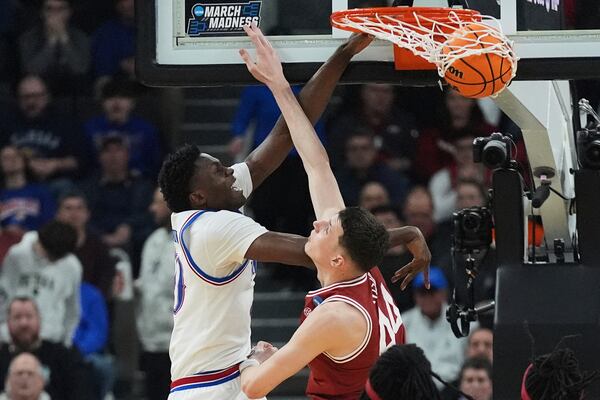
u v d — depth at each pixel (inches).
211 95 633.0
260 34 257.8
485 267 485.1
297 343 235.0
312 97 255.8
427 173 550.6
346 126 553.0
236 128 548.1
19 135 588.4
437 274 486.0
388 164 552.1
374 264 238.8
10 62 618.5
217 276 253.0
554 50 253.0
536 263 258.8
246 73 259.8
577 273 255.3
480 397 437.4
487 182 543.2
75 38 619.5
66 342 503.8
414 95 557.9
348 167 545.6
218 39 260.5
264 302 561.6
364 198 520.4
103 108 600.7
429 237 522.6
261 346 258.5
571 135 287.0
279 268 566.9
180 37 261.0
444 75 239.0
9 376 474.0
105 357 509.0
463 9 246.4
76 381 492.7
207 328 257.0
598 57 252.1
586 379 211.9
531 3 253.6
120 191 565.6
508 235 259.0
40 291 504.1
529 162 275.3
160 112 604.7
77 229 526.6
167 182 257.0
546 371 213.3
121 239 555.2
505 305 253.9
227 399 256.8
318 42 260.2
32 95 592.1
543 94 262.5
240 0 260.1
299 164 538.9
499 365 251.3
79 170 585.6
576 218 260.1
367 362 238.7
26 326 483.8
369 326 237.3
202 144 620.4
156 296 511.5
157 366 511.2
